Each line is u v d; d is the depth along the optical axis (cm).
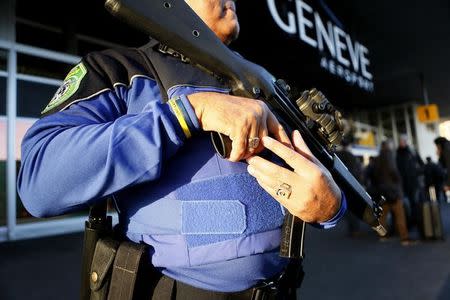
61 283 324
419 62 1067
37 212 59
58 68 676
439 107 1717
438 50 987
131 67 69
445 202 920
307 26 702
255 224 65
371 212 97
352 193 91
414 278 299
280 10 636
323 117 80
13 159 586
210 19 82
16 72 602
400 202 441
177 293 63
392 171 438
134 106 65
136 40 802
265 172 57
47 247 498
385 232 100
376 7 761
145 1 56
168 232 63
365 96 1333
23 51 610
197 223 62
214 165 64
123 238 71
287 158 56
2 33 583
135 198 66
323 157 81
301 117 79
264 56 756
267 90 71
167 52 71
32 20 663
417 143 1489
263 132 57
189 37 60
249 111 55
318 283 300
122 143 53
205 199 63
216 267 63
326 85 988
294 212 59
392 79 1209
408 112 1524
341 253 410
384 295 263
